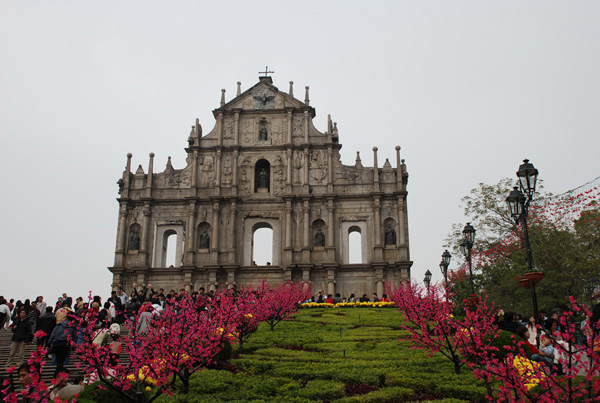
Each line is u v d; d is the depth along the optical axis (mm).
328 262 61469
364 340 30094
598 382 11344
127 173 65938
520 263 45031
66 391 16344
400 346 27609
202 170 66562
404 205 63312
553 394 12039
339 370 21531
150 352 17469
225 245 63438
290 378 21125
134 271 62000
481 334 19688
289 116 67438
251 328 29469
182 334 18625
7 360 23875
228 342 25078
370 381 20109
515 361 15500
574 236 43312
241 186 65812
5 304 30359
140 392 16516
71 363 24062
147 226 64062
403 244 61812
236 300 26562
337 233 63281
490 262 50094
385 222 63438
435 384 19016
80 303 25516
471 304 27750
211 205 64875
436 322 22422
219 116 68188
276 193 65250
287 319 40031
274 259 63281
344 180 65125
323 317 41219
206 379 20281
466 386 18594
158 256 63781
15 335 23516
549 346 19016
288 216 63500
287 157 65938
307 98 68312
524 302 43531
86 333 16391
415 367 22031
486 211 56156
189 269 61656
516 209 24328
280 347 29234
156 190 65875
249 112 68312
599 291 41156
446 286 30969
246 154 66812
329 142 65938
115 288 61531
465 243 34688
